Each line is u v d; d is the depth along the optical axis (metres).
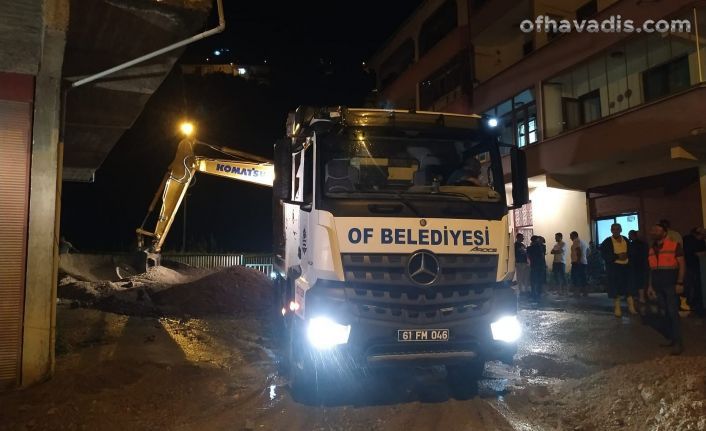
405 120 6.21
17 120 6.24
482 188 6.18
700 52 13.11
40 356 6.27
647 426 4.84
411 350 5.45
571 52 16.30
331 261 5.45
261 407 5.87
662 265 7.78
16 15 5.97
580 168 16.38
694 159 13.32
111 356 7.81
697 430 4.58
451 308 5.52
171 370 7.24
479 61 22.56
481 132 6.45
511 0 19.88
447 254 5.58
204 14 6.88
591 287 16.06
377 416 5.51
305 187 6.21
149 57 6.73
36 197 6.30
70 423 5.12
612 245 10.80
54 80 6.39
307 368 5.78
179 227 45.69
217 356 8.41
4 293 6.13
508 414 5.48
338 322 5.34
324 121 5.95
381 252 5.48
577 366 7.22
